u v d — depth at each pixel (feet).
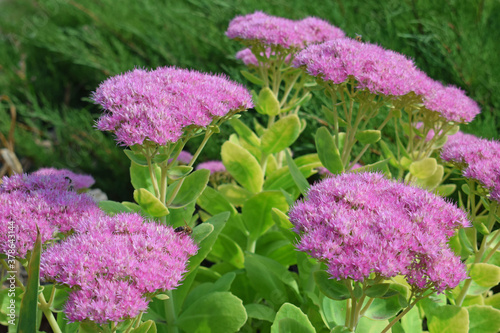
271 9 3.87
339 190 2.27
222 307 2.39
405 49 3.30
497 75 3.13
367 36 3.40
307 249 2.17
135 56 4.64
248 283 2.78
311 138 3.43
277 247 2.85
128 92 2.32
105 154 4.09
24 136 4.33
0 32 5.94
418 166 2.64
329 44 2.59
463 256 2.47
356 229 2.15
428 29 3.28
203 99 2.34
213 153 3.67
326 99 3.29
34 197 2.30
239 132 2.79
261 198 2.71
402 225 2.16
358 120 2.58
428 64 3.35
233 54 3.78
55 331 2.29
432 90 2.59
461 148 2.51
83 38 4.73
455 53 3.17
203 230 2.41
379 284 2.16
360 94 2.56
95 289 2.09
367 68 2.52
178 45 4.34
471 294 2.49
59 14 5.46
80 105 5.19
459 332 2.28
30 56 5.36
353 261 2.11
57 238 2.28
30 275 2.09
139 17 4.83
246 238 2.92
